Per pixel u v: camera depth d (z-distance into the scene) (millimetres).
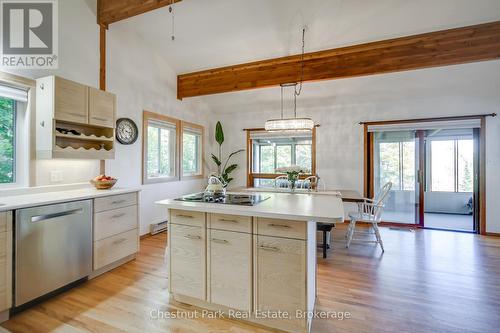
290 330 1757
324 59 3686
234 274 1888
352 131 4859
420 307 2045
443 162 5992
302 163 5352
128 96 3633
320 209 1810
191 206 1930
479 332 1735
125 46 3568
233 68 4270
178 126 4723
